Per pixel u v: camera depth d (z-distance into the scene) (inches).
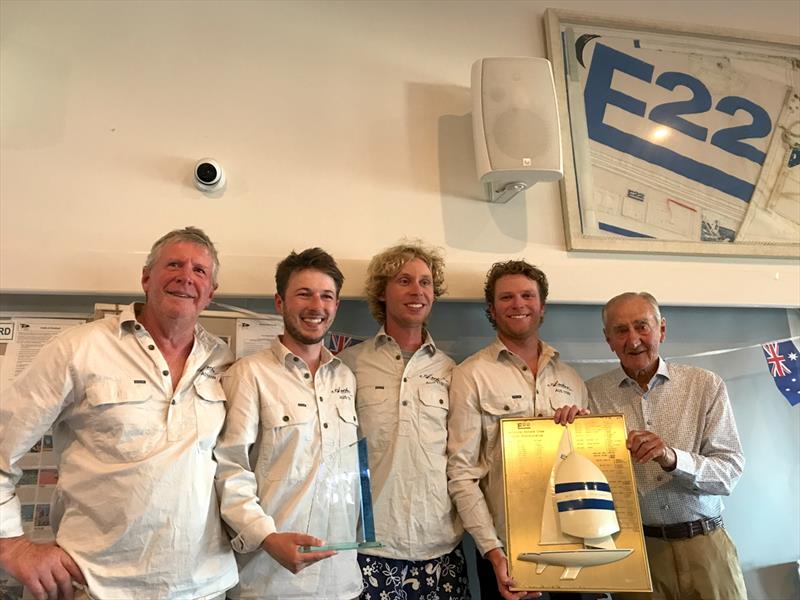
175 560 48.9
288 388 58.3
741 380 87.0
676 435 70.2
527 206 86.4
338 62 85.6
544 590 56.6
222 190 78.0
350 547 51.2
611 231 86.4
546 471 61.4
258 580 54.4
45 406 49.9
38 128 75.4
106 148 76.4
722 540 68.7
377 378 65.7
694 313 88.0
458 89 88.6
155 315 55.3
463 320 80.9
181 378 54.1
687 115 93.7
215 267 58.3
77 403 51.4
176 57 80.8
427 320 79.7
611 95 91.7
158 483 49.2
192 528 50.2
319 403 58.7
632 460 65.1
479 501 61.6
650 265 86.5
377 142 84.0
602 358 83.6
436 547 60.9
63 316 70.5
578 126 89.1
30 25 78.0
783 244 91.1
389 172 83.4
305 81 83.9
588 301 82.0
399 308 66.8
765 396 87.0
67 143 75.6
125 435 50.0
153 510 48.6
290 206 79.4
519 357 68.6
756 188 93.2
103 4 80.4
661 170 90.6
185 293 54.2
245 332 73.2
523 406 65.7
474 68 81.1
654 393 72.2
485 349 71.4
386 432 62.6
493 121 77.6
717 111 95.1
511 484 61.1
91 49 78.7
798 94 98.8
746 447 85.0
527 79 79.4
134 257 72.2
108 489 48.9
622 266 84.9
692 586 66.4
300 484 55.5
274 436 56.1
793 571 82.0
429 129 86.2
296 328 59.3
